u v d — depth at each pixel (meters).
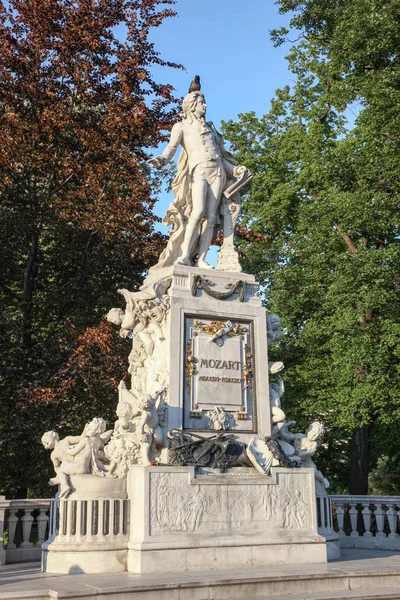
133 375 10.88
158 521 8.65
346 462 25.03
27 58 17.70
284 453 9.91
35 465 16.30
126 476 9.33
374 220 18.47
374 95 18.70
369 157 18.84
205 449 9.51
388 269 17.41
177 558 8.55
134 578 7.93
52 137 16.98
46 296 18.59
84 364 15.39
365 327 18.05
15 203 17.17
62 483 9.16
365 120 19.25
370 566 9.12
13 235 17.45
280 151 24.27
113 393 15.84
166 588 7.48
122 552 8.73
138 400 10.41
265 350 10.78
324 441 22.17
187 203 11.58
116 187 17.42
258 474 9.57
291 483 9.68
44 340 17.64
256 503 9.33
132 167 17.62
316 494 10.40
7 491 16.62
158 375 10.11
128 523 8.95
